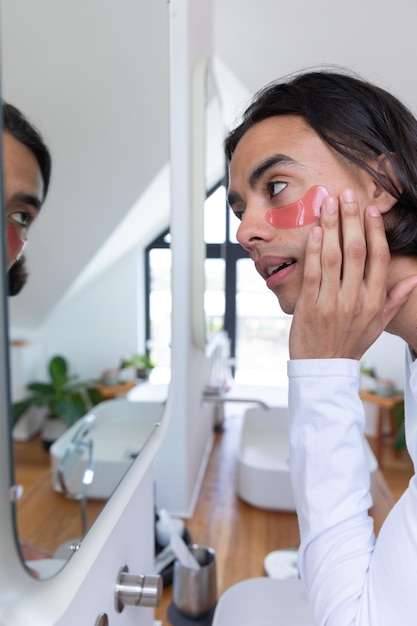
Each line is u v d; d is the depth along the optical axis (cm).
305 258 42
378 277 42
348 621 40
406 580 38
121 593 49
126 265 65
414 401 48
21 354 29
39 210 33
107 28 46
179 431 103
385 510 96
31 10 30
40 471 33
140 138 59
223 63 158
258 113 43
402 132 42
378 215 41
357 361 46
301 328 44
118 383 56
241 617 69
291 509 105
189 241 105
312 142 41
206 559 81
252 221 43
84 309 48
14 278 27
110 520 43
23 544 28
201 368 126
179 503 104
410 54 143
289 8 139
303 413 45
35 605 27
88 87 43
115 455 50
